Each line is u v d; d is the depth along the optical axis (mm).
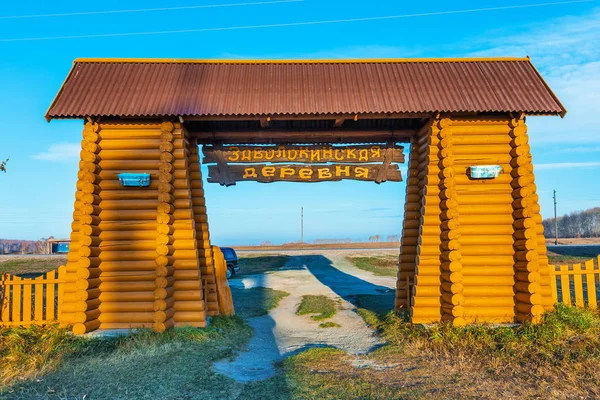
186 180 9031
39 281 8727
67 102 8641
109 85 9078
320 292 18000
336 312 12898
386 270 28109
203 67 9664
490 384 5879
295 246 60500
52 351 7191
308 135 10320
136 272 8672
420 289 8992
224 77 9430
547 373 6164
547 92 8977
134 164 8859
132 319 8586
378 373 6551
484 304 8617
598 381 5797
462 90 9039
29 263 31469
